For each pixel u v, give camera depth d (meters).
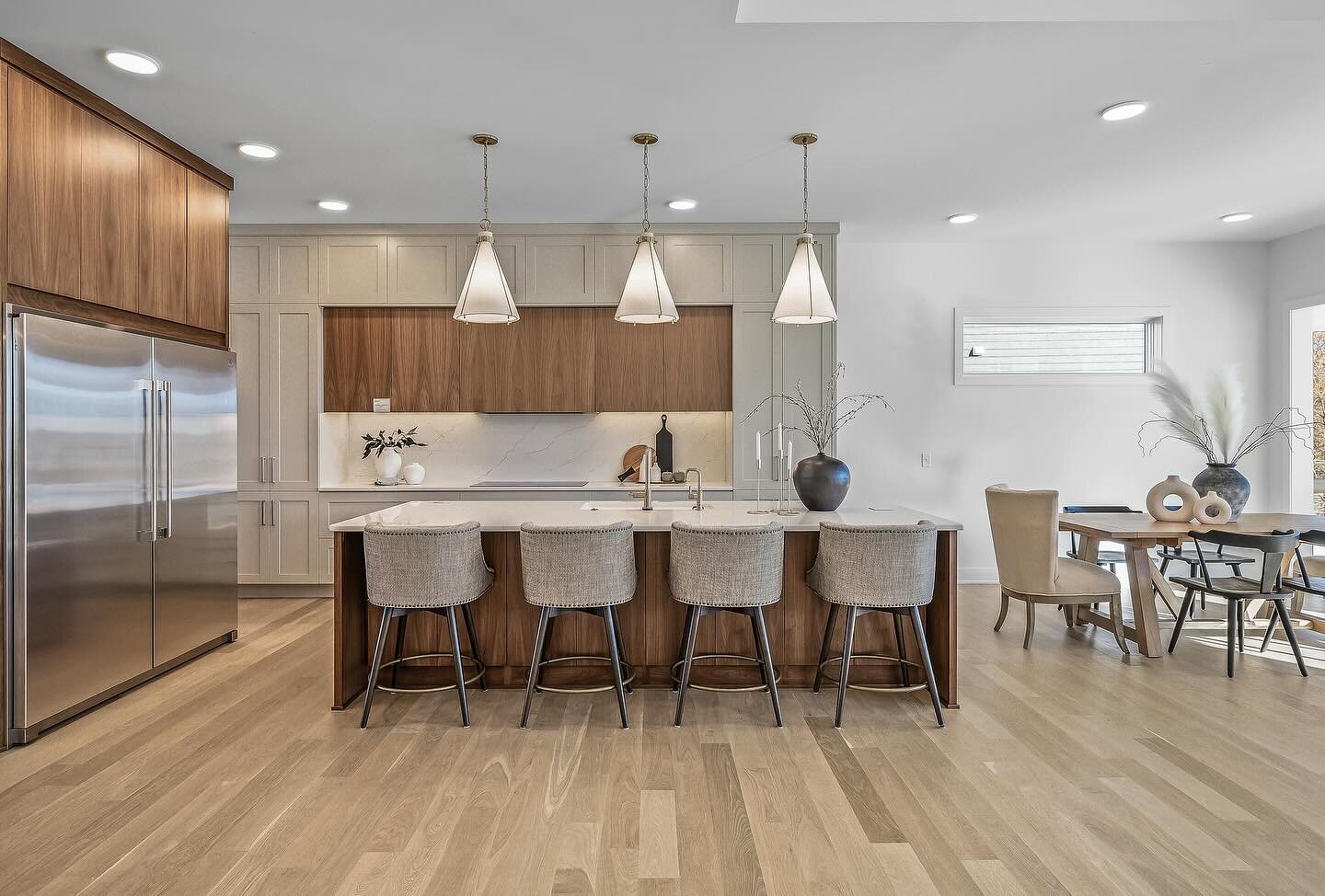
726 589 3.05
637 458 6.00
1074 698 3.43
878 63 3.00
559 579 3.04
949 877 2.04
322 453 5.54
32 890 1.96
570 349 5.57
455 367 5.57
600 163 4.14
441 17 2.67
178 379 3.75
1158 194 4.75
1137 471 6.10
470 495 5.49
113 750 2.86
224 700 3.40
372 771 2.68
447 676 3.59
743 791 2.53
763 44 2.86
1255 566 5.58
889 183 4.52
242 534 5.49
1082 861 2.11
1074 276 6.05
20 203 2.94
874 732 3.03
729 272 5.43
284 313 5.46
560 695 3.48
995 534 4.30
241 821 2.33
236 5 2.59
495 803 2.44
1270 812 2.38
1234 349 6.03
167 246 3.81
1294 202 4.92
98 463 3.24
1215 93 3.29
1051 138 3.80
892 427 6.10
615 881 2.02
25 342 2.87
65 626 3.08
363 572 3.54
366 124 3.61
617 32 2.77
